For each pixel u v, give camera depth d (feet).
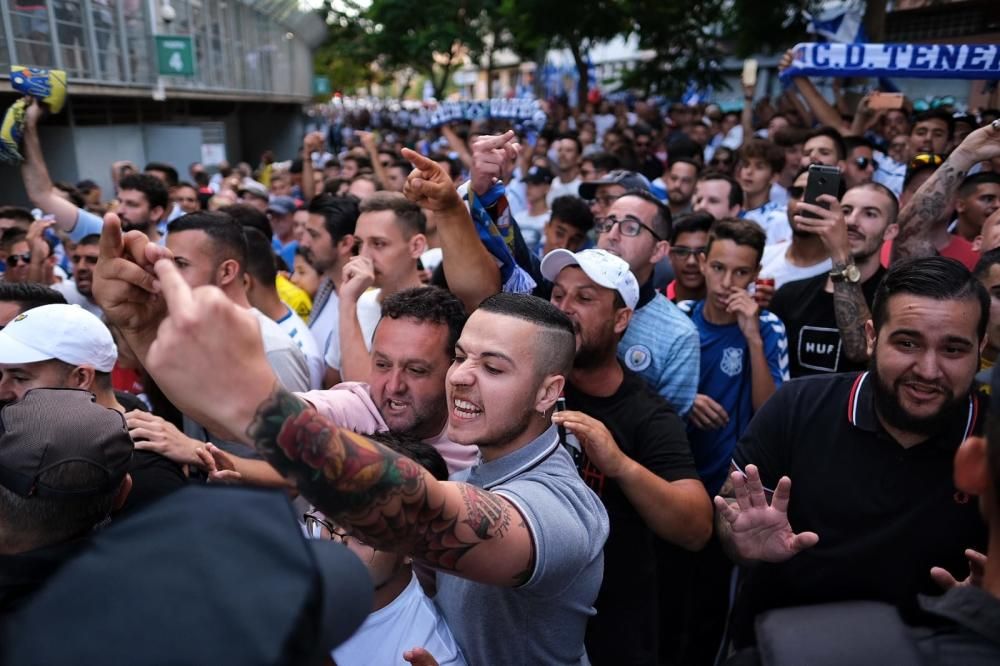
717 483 9.71
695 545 7.43
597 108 57.62
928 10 49.06
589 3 59.93
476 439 5.12
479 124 45.47
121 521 2.23
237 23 61.21
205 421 3.33
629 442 7.73
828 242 9.62
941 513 5.75
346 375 9.21
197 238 8.78
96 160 37.50
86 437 4.72
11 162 13.84
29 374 6.88
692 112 47.32
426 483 3.52
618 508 7.54
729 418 10.05
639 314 9.57
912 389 5.67
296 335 10.54
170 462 6.73
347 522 3.33
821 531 6.16
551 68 102.27
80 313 7.14
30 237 13.17
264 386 2.91
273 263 10.64
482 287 7.80
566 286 7.79
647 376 9.25
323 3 104.42
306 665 1.99
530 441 5.22
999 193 12.90
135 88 39.50
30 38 28.94
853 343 9.50
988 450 2.99
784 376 10.11
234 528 2.14
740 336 10.27
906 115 25.61
